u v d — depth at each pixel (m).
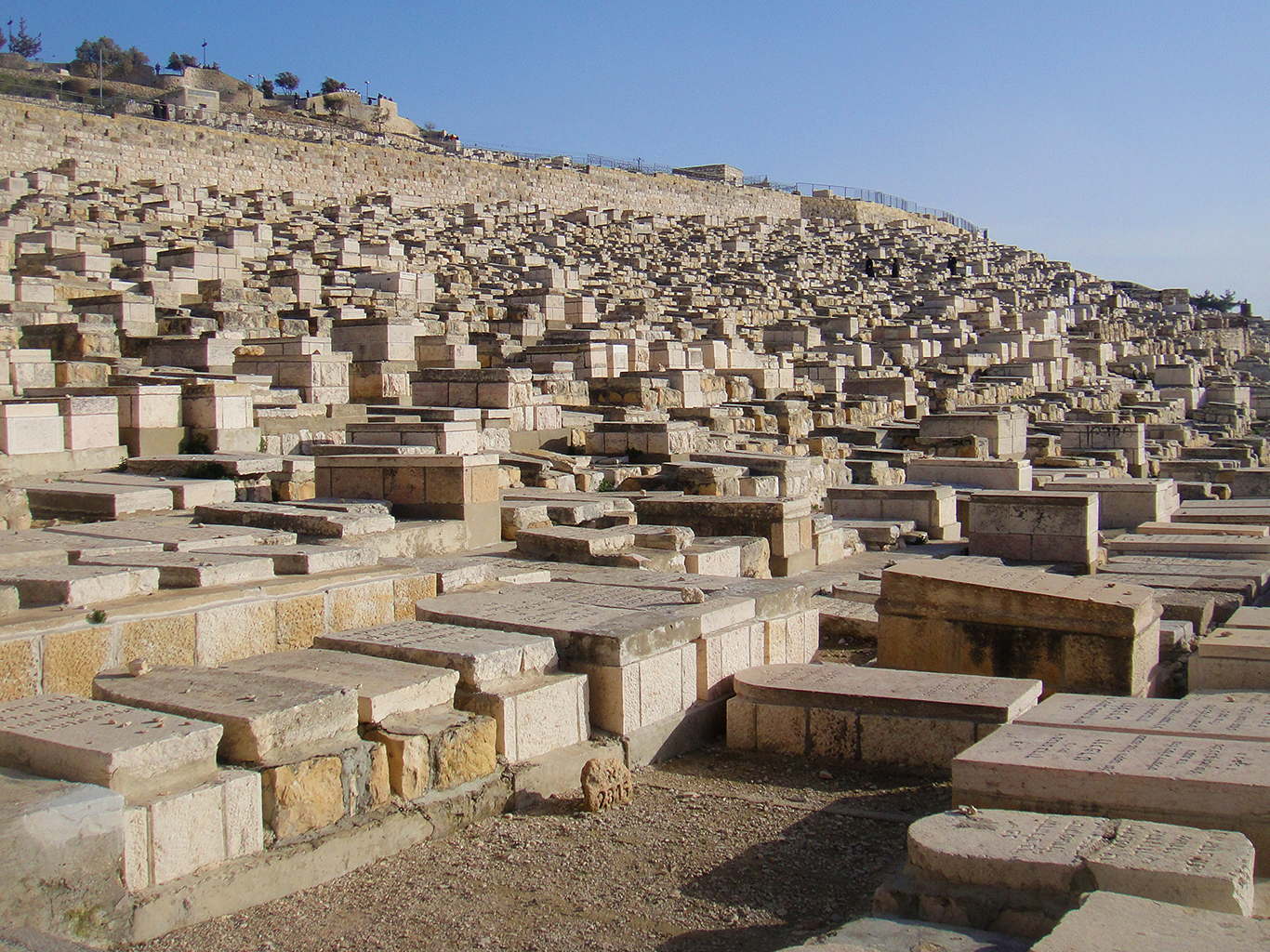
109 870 5.08
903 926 4.89
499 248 44.75
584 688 7.57
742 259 58.72
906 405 30.14
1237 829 5.49
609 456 18.17
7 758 5.61
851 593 12.23
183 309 21.97
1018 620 9.15
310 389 17.97
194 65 93.38
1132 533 16.25
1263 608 10.19
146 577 7.99
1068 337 51.47
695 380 23.45
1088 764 5.93
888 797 7.28
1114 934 4.25
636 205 75.38
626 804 7.01
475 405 19.14
